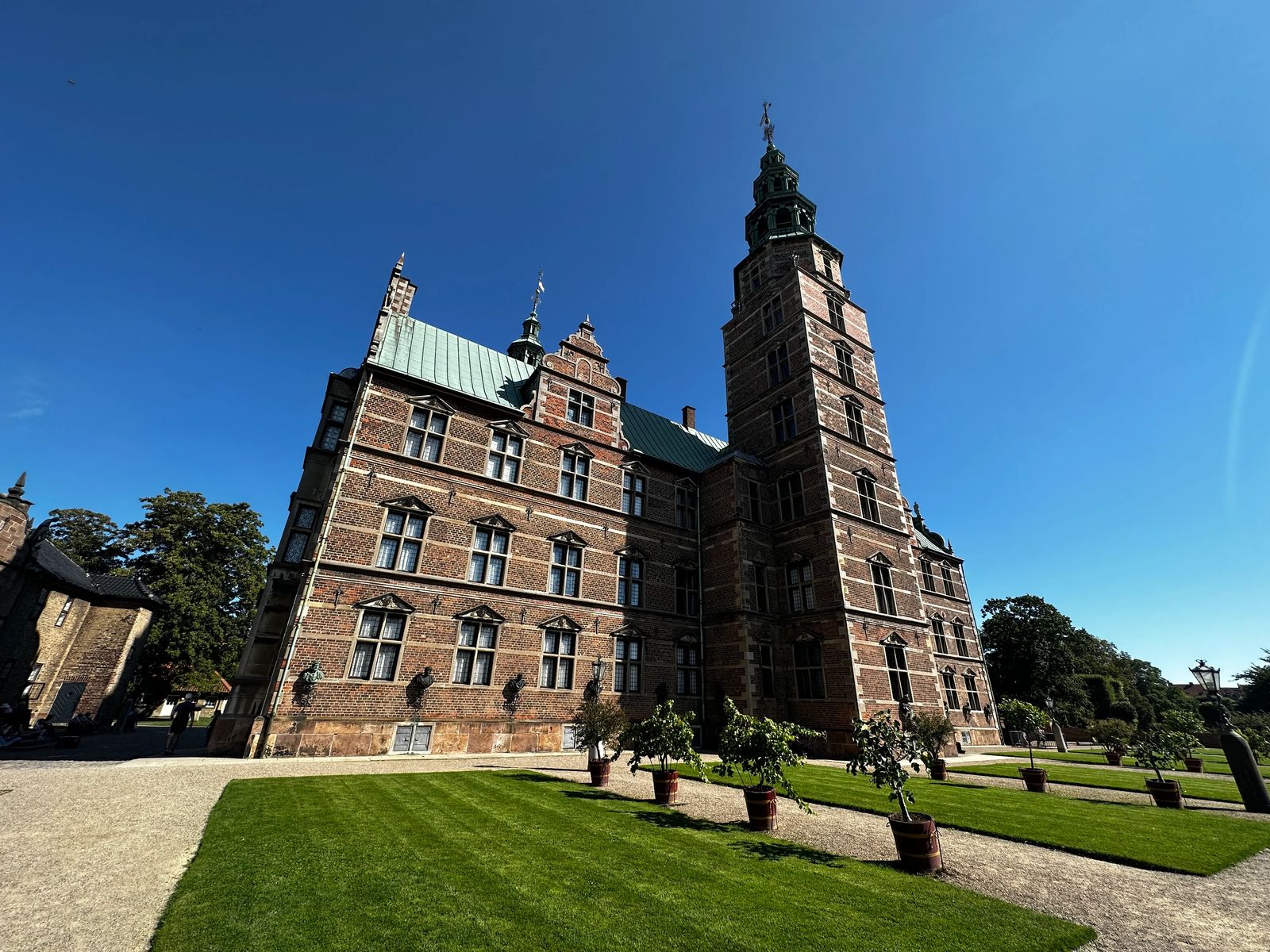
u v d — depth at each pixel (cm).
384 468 1947
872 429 3062
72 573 3173
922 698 2523
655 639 2434
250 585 4147
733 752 1003
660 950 472
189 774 1231
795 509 2720
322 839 758
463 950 460
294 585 2014
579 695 2130
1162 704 6950
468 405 2223
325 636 1681
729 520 2692
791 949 484
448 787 1180
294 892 567
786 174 3850
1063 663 5206
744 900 597
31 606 2725
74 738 2081
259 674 1870
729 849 809
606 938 491
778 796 1297
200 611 3778
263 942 459
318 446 2205
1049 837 947
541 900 575
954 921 559
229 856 677
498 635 2012
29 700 2783
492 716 1908
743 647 2398
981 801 1285
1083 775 1900
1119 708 5388
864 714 2191
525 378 2692
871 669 2323
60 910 526
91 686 3100
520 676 1995
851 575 2467
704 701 2484
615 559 2448
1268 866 814
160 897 568
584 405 2592
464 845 760
